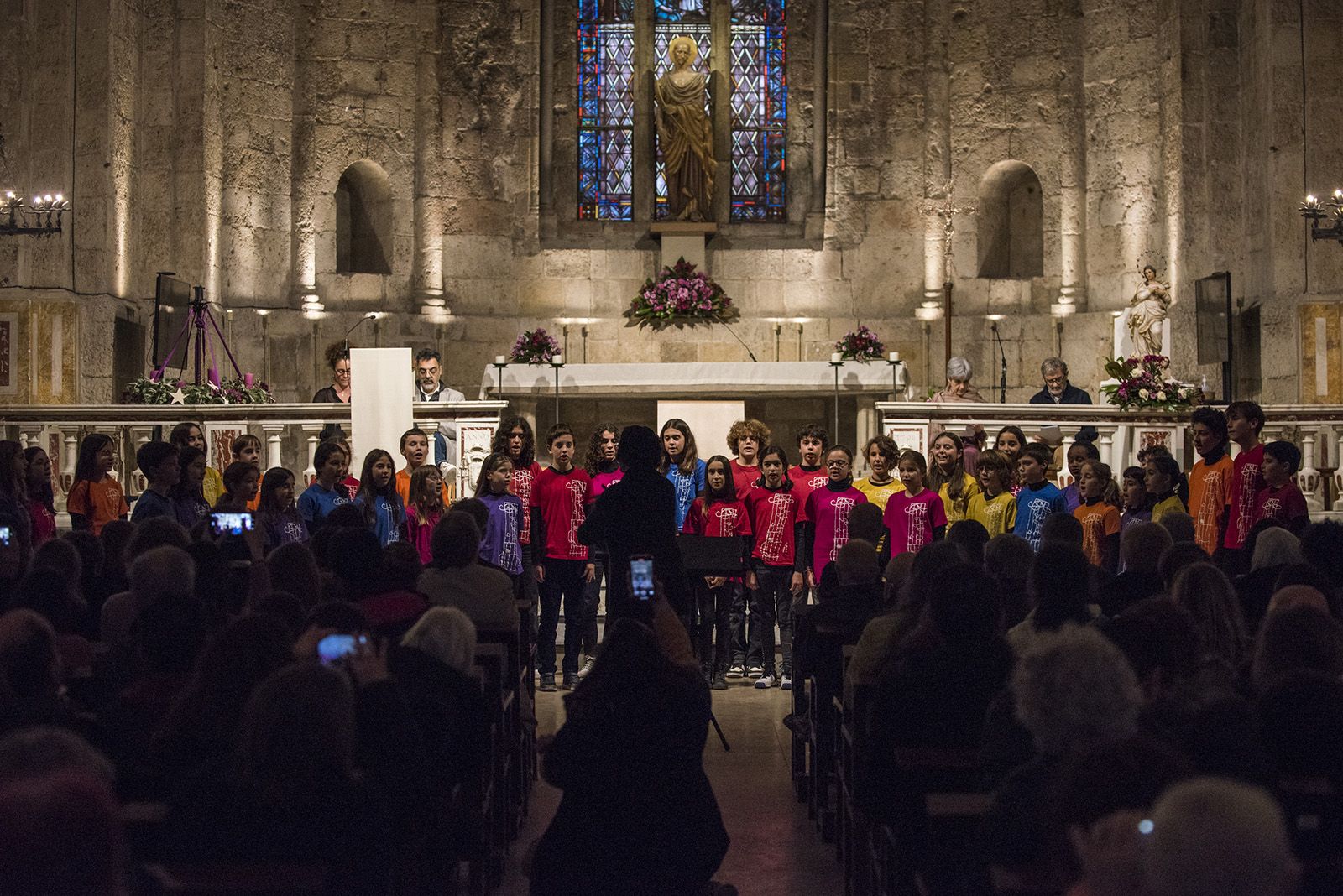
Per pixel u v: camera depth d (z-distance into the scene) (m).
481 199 18.95
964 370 13.84
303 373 17.56
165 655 4.16
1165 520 6.97
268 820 3.24
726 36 19.48
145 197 16.45
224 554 5.80
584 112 19.52
